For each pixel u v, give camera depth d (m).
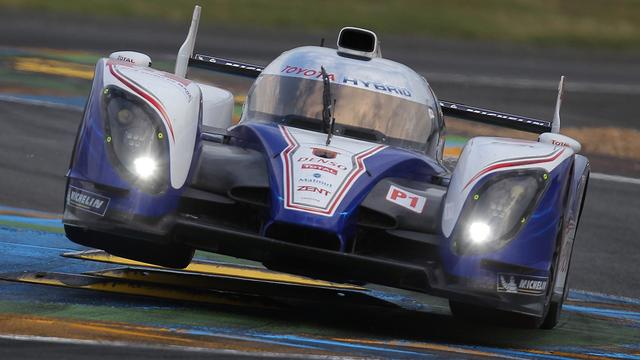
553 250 19.64
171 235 19.34
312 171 19.97
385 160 21.30
